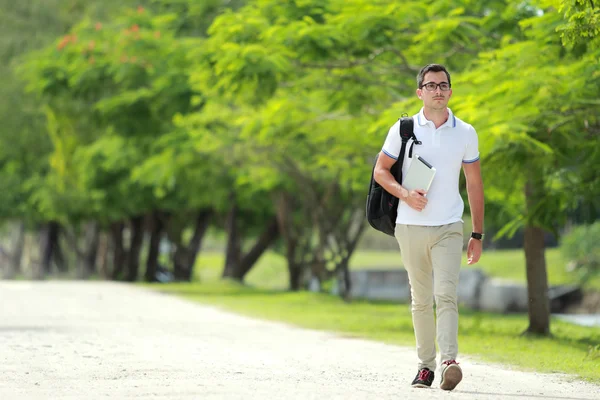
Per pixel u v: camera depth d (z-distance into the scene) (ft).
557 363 80.12
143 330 106.93
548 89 102.06
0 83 320.09
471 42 122.83
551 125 107.96
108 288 232.73
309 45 120.06
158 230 365.40
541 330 129.90
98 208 312.29
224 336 102.12
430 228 56.65
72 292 205.26
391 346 96.99
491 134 101.24
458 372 55.72
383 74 135.85
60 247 465.88
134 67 214.90
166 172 251.39
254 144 221.05
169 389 54.60
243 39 123.24
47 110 282.36
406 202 56.39
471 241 57.88
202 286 279.90
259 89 122.72
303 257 296.92
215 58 123.54
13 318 124.67
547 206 118.21
